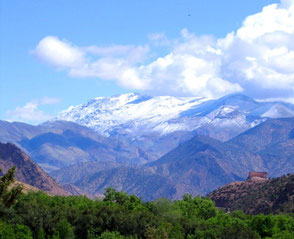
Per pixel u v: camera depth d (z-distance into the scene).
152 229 148.00
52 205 180.38
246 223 177.25
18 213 147.75
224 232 150.62
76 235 153.00
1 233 124.75
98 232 151.75
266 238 151.25
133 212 166.75
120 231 153.12
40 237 139.25
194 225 165.00
